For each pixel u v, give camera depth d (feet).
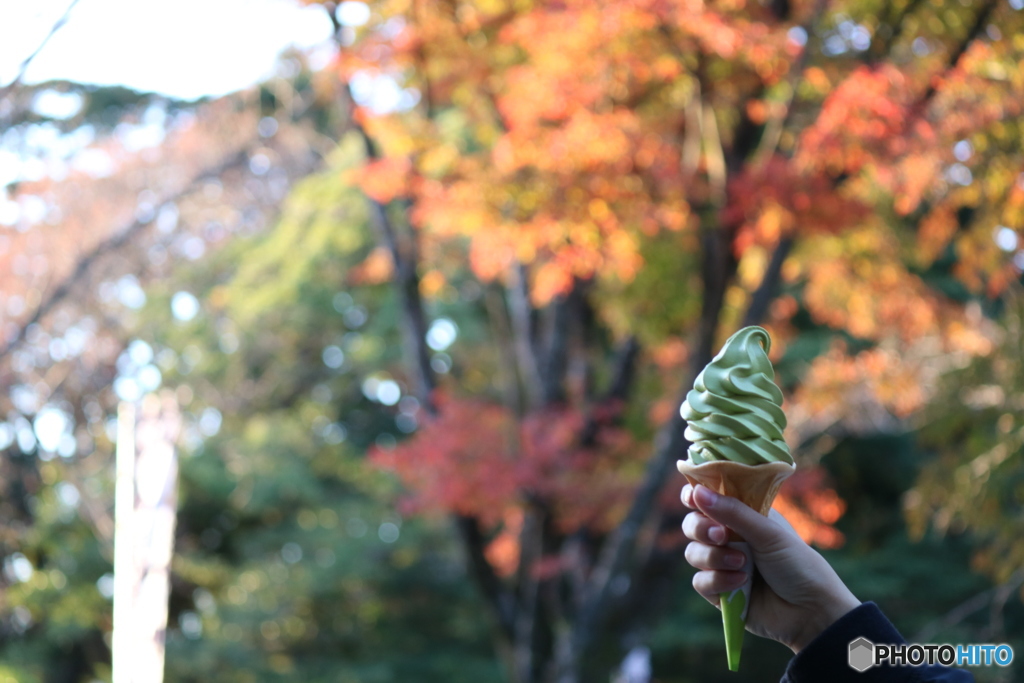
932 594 49.78
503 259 25.72
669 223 25.49
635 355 33.99
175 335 58.34
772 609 5.26
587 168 23.84
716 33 22.41
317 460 63.10
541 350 34.81
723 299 26.81
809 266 34.01
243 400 62.59
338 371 63.16
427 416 30.27
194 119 52.95
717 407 5.40
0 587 45.47
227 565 61.87
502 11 27.12
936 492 28.86
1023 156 23.38
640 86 27.22
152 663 22.57
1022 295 27.81
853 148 22.54
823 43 25.76
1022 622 49.03
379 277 36.50
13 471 39.91
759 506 5.35
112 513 50.01
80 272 43.70
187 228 54.39
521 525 32.58
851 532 53.57
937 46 24.00
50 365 41.65
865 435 51.75
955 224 26.91
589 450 30.94
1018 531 27.22
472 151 37.76
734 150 27.07
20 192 39.52
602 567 28.89
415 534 54.95
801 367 48.88
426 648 55.98
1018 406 26.99
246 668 54.70
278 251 57.67
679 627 49.03
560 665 28.40
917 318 33.06
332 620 56.39
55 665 59.52
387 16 28.58
